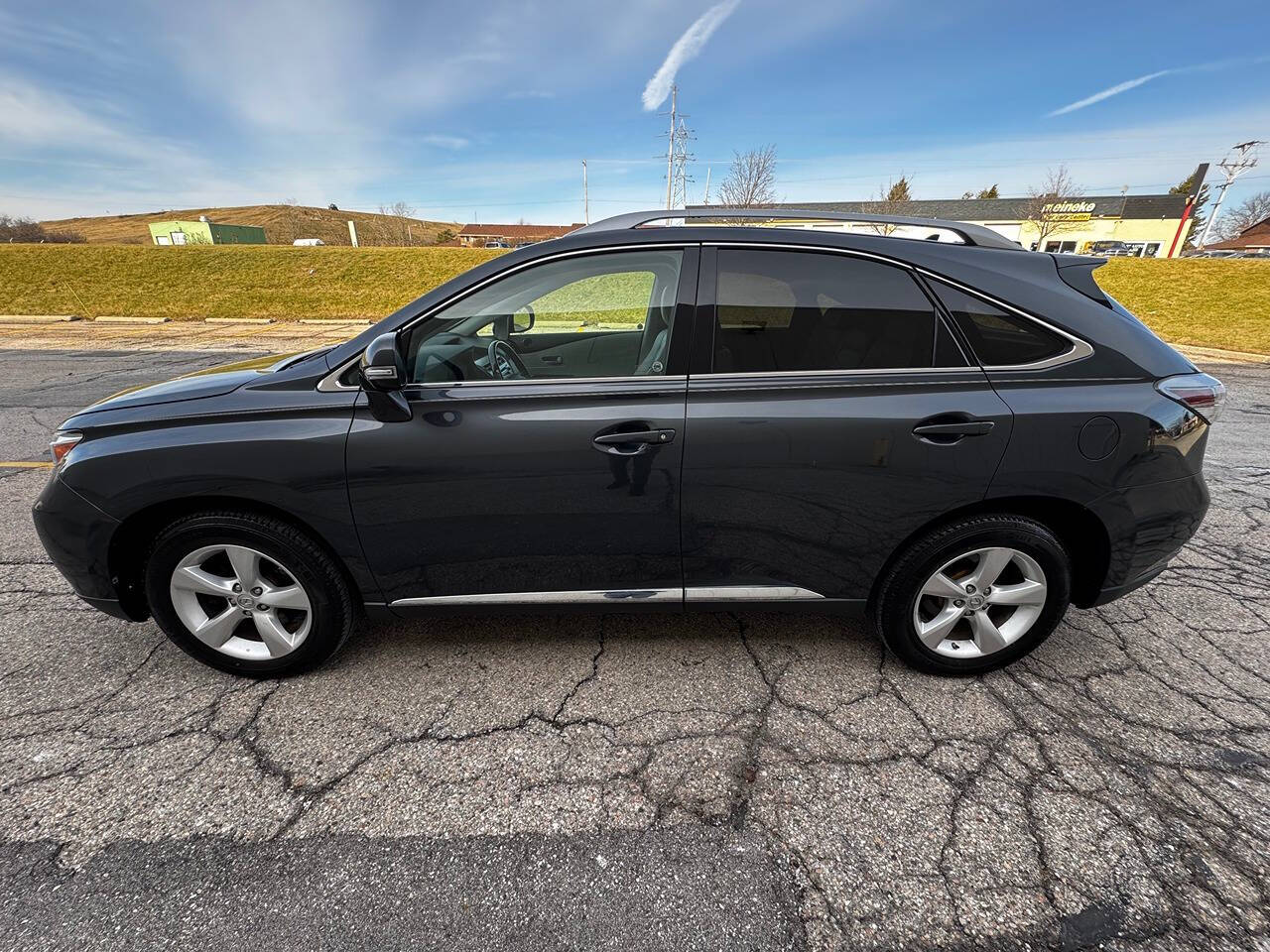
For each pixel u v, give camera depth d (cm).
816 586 230
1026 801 187
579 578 228
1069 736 213
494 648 262
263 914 155
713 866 168
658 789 192
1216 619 283
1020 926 152
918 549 223
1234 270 1959
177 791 191
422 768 200
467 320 224
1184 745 209
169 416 214
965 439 208
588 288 222
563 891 161
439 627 276
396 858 170
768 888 162
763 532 220
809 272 214
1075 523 229
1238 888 161
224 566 236
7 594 301
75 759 203
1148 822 180
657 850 172
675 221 237
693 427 207
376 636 270
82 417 223
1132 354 215
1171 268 2052
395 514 215
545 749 208
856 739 212
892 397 209
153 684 238
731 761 203
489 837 176
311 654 237
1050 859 169
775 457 209
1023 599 233
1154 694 234
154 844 174
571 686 238
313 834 177
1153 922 153
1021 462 210
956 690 236
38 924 152
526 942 149
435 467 209
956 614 235
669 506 215
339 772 199
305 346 1160
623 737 213
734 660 254
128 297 1791
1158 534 223
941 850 172
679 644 265
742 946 148
